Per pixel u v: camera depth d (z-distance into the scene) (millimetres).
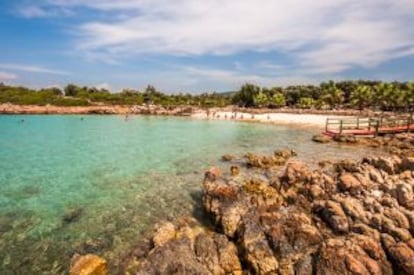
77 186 21094
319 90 131500
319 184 16750
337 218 12789
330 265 9703
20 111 90750
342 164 22141
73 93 126250
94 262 10711
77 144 39094
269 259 10555
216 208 14398
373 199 14289
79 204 17703
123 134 49781
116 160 29359
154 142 41188
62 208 17109
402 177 17391
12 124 63656
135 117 89625
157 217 15680
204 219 15188
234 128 60594
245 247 11086
